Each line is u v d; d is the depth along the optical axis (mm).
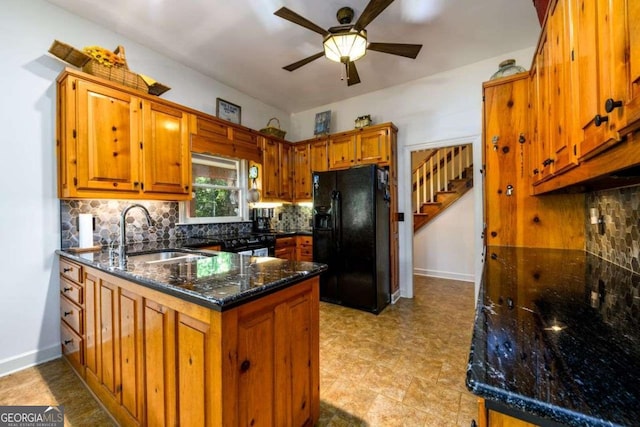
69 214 2289
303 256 3963
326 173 3504
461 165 4781
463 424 1512
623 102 608
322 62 3137
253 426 1097
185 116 2768
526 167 2014
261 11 2314
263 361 1149
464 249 4613
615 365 549
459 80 3316
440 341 2465
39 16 2146
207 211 3449
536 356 588
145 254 2152
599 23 748
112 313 1522
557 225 1952
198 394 1044
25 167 2082
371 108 3973
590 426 410
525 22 2475
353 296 3285
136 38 2674
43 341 2156
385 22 2457
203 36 2648
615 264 1441
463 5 2260
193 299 1026
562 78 1129
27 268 2094
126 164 2307
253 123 4129
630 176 937
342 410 1625
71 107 2037
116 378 1505
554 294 1019
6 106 2004
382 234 3311
